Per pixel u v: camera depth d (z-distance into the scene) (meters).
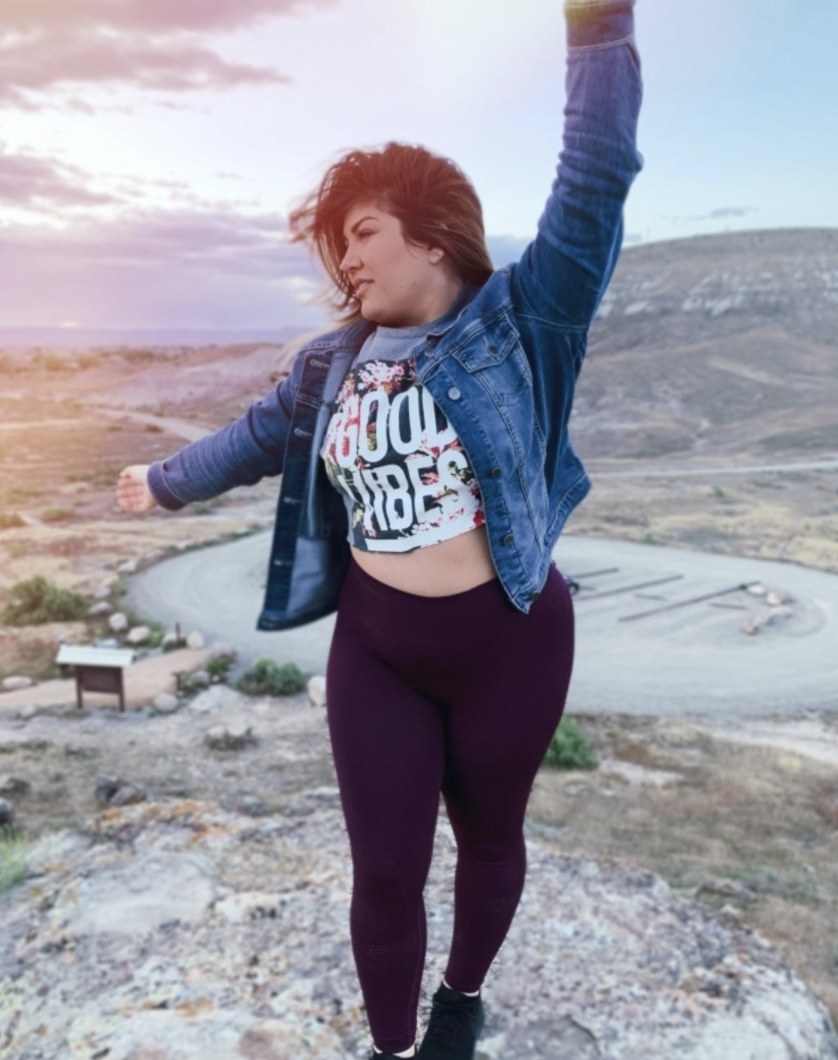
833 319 164.50
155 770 21.92
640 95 1.54
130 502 2.17
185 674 29.11
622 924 4.85
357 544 1.84
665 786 23.03
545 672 1.84
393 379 1.70
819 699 30.22
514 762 1.88
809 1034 4.07
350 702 1.85
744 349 149.88
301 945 4.33
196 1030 3.58
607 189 1.54
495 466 1.67
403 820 1.81
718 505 69.44
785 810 21.62
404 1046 1.97
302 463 1.95
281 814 6.76
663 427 113.31
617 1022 3.94
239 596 39.97
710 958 4.56
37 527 55.16
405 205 1.62
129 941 4.57
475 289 1.77
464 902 2.10
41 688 28.81
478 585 1.75
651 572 47.38
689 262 195.25
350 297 1.87
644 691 30.62
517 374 1.69
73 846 6.52
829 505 69.38
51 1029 3.80
